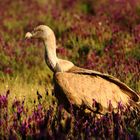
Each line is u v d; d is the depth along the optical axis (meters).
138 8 25.09
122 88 8.98
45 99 9.88
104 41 17.64
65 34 19.80
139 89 11.81
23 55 16.52
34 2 29.55
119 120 7.89
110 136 7.54
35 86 12.75
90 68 14.26
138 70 13.34
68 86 8.70
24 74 14.88
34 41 18.53
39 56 16.59
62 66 9.33
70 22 21.78
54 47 9.72
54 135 7.34
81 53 16.78
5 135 7.65
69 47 18.22
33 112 8.20
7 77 14.21
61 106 7.92
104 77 8.99
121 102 8.70
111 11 24.34
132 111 8.44
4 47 16.83
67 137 7.53
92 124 7.91
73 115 8.46
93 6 28.38
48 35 9.77
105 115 8.16
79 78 8.80
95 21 20.84
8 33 21.00
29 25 22.77
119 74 12.91
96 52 16.72
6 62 15.75
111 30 18.59
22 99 10.70
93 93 8.63
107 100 8.61
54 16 23.72
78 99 8.60
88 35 18.48
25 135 7.60
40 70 15.55
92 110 8.53
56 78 8.90
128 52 15.77
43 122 7.73
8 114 8.65
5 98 8.69
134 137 7.47
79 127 7.73
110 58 15.22
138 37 16.94
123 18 22.45
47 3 29.69
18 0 29.50
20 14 25.91
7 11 27.38
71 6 28.80
